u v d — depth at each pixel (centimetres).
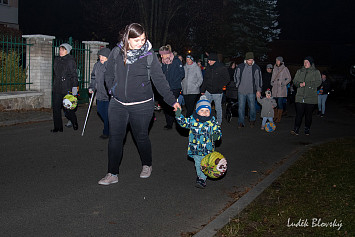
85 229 431
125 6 2888
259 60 4078
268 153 834
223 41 3794
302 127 1241
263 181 611
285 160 777
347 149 867
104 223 448
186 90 1031
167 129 1036
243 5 3856
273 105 1102
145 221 459
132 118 562
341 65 3759
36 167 651
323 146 902
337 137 1087
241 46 3847
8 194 526
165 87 546
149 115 564
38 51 1218
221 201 538
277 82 1290
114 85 539
